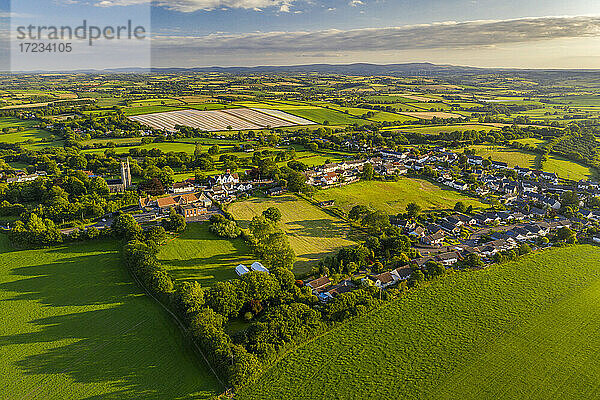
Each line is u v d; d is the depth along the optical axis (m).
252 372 79.31
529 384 79.50
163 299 104.50
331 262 124.25
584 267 128.50
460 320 100.31
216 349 81.81
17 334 91.62
